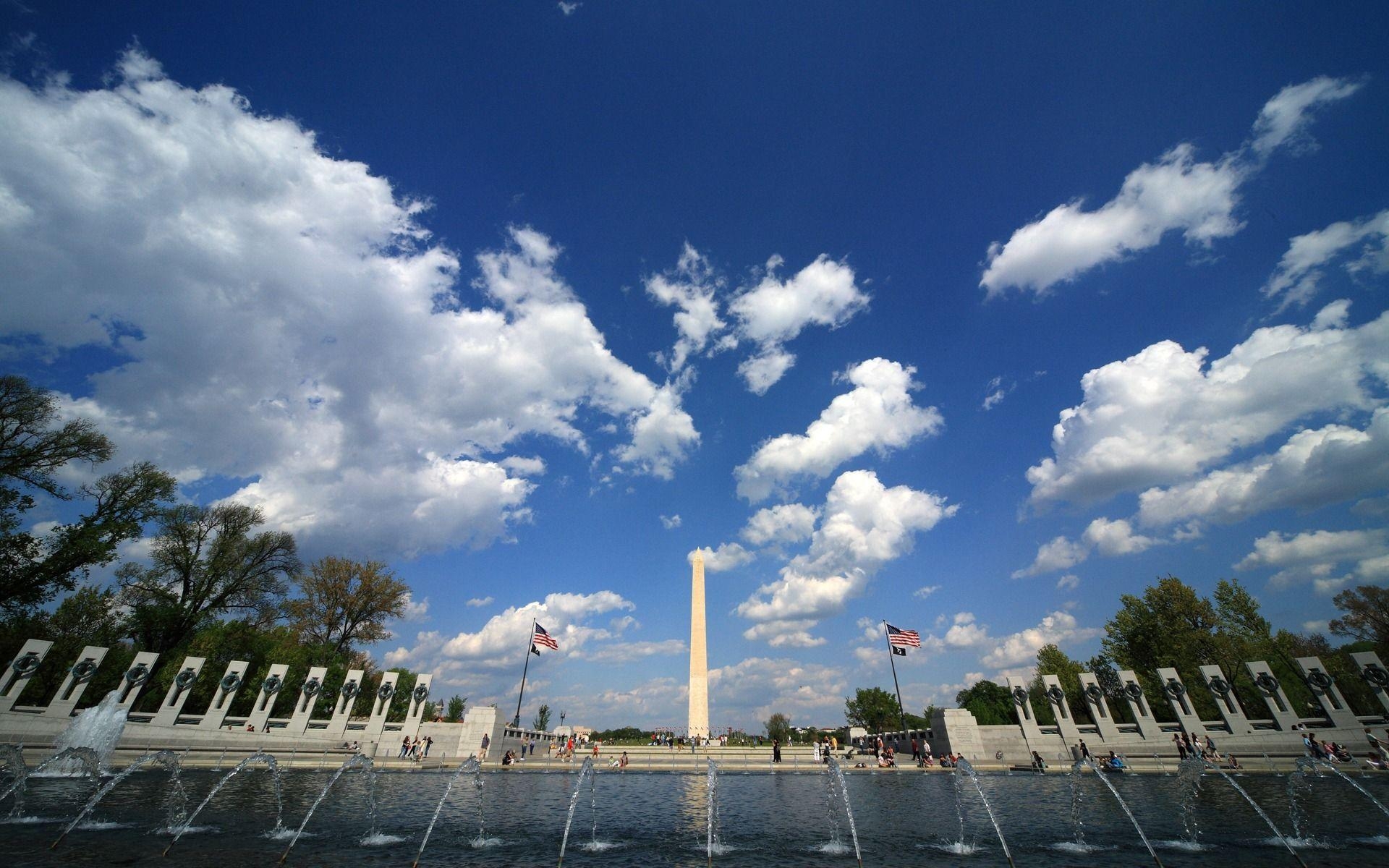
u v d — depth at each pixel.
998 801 22.91
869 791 27.17
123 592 41.59
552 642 52.72
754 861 13.00
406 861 12.25
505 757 37.84
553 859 12.87
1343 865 12.25
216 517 43.44
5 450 31.86
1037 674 68.75
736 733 74.19
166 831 14.16
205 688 43.03
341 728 39.09
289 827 15.39
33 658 31.86
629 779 32.72
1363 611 48.88
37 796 18.16
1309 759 22.12
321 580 52.78
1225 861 12.82
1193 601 52.47
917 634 51.22
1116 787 26.52
